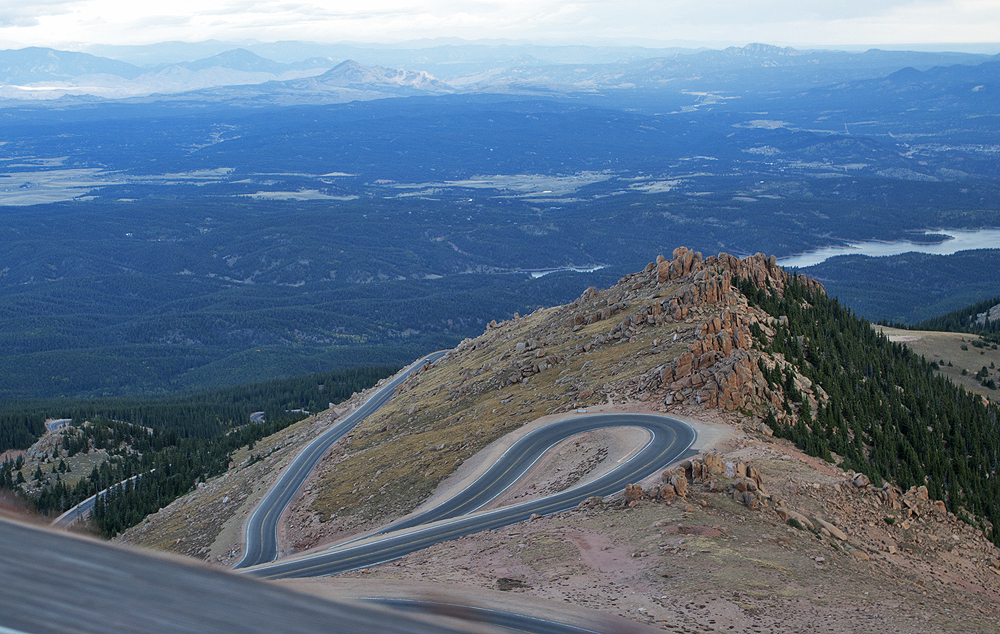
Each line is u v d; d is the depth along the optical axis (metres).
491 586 62.50
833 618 56.81
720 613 55.34
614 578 63.16
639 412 115.25
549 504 89.38
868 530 84.06
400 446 140.12
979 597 75.06
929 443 116.88
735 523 74.75
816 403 116.69
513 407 135.62
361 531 105.38
